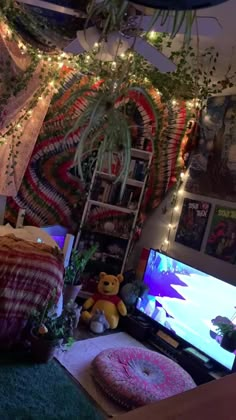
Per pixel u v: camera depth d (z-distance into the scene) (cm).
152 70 295
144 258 389
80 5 180
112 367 266
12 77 272
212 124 353
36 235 337
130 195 398
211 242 341
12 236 299
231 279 317
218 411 69
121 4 88
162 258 347
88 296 387
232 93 336
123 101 117
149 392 246
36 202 385
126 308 366
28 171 376
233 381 79
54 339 271
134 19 124
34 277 277
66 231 399
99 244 405
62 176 389
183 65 280
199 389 75
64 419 219
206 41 242
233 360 279
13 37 248
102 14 117
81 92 120
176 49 261
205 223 349
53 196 390
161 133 371
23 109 319
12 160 347
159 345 334
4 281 267
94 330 339
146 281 361
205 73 299
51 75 307
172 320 330
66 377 262
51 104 357
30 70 278
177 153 382
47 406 226
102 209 402
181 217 375
